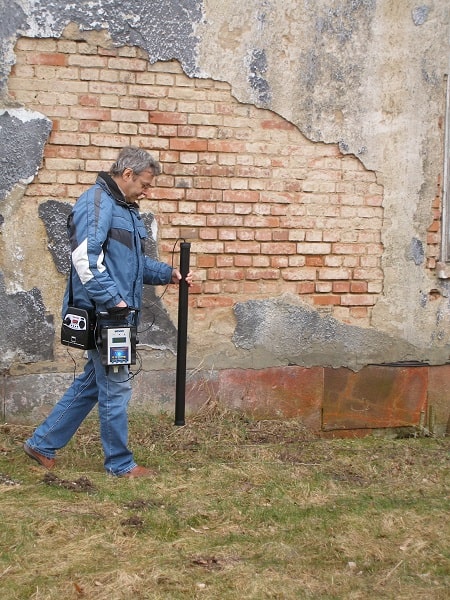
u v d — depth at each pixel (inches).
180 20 205.9
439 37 224.7
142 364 211.6
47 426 175.8
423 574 136.1
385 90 222.1
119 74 203.6
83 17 199.3
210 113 210.7
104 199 162.4
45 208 201.2
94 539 141.6
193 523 153.7
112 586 125.2
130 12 202.4
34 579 127.1
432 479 187.0
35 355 203.6
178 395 201.0
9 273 200.4
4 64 195.5
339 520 157.4
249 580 130.1
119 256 164.1
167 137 208.5
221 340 216.7
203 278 213.9
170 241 210.7
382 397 229.9
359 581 132.8
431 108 225.9
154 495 164.4
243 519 156.3
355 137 221.1
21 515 148.6
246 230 215.9
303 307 221.9
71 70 200.2
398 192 225.8
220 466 184.7
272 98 214.2
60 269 203.5
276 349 220.8
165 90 207.2
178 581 128.9
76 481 168.4
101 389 168.9
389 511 162.9
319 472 187.0
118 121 204.5
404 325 230.1
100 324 163.3
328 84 217.9
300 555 141.8
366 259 225.5
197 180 211.3
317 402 225.3
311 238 220.7
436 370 233.1
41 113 199.2
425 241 229.3
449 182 229.3
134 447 193.5
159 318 211.8
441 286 231.1
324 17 215.9
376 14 219.6
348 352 226.5
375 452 208.4
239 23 210.1
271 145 215.8
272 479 178.5
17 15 195.2
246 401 219.8
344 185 221.9
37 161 199.6
